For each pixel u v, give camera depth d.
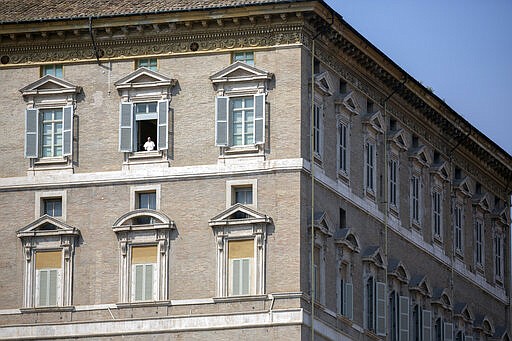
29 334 114.44
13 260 115.62
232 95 114.06
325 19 114.00
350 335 117.12
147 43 115.62
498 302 142.50
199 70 114.69
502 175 144.25
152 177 114.38
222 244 112.75
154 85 115.00
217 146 113.75
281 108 113.06
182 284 113.12
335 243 116.00
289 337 110.88
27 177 116.06
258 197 112.75
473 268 137.62
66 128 116.00
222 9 113.44
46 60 116.94
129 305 113.50
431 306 129.50
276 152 112.88
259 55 113.94
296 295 111.19
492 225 142.25
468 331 135.62
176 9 114.25
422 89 127.19
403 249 125.56
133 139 115.12
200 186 113.75
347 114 118.62
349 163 118.56
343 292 117.12
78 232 114.94
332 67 117.25
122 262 114.06
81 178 115.44
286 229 112.00
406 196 126.75
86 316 114.12
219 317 112.12
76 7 117.62
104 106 115.81
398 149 125.81
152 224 113.88
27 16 117.12
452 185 134.50
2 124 116.94
